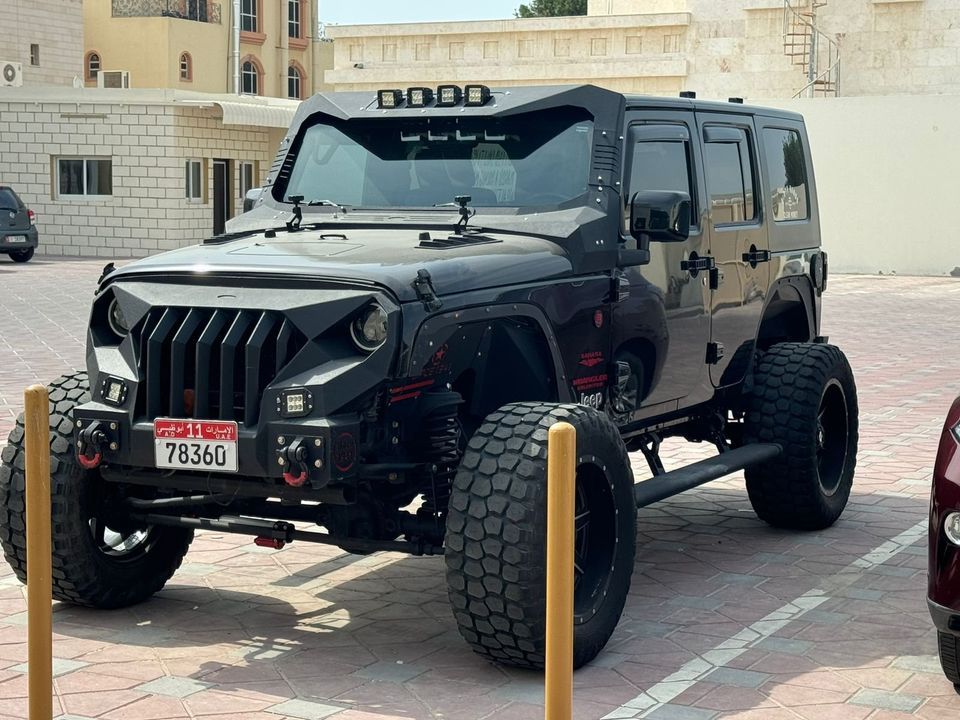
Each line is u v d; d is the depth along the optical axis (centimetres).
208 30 4916
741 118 717
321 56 5681
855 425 756
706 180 670
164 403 500
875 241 2966
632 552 524
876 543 706
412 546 508
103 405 506
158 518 543
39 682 387
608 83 3612
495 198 593
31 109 3328
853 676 498
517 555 468
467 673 498
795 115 795
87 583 557
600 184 582
